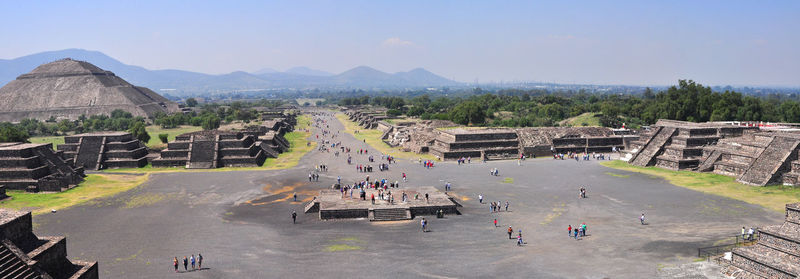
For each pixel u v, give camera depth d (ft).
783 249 125.39
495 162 371.76
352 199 233.35
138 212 221.87
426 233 188.34
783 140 270.05
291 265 152.35
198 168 356.79
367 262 154.61
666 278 135.03
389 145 495.82
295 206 234.17
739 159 291.17
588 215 209.46
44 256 114.21
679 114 553.23
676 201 229.86
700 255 152.46
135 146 391.86
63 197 253.85
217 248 169.99
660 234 177.68
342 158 403.54
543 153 402.52
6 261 105.60
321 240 179.52
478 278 139.74
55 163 305.32
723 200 227.81
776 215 197.77
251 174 325.83
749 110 546.67
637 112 633.61
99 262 155.22
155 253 164.45
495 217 211.00
